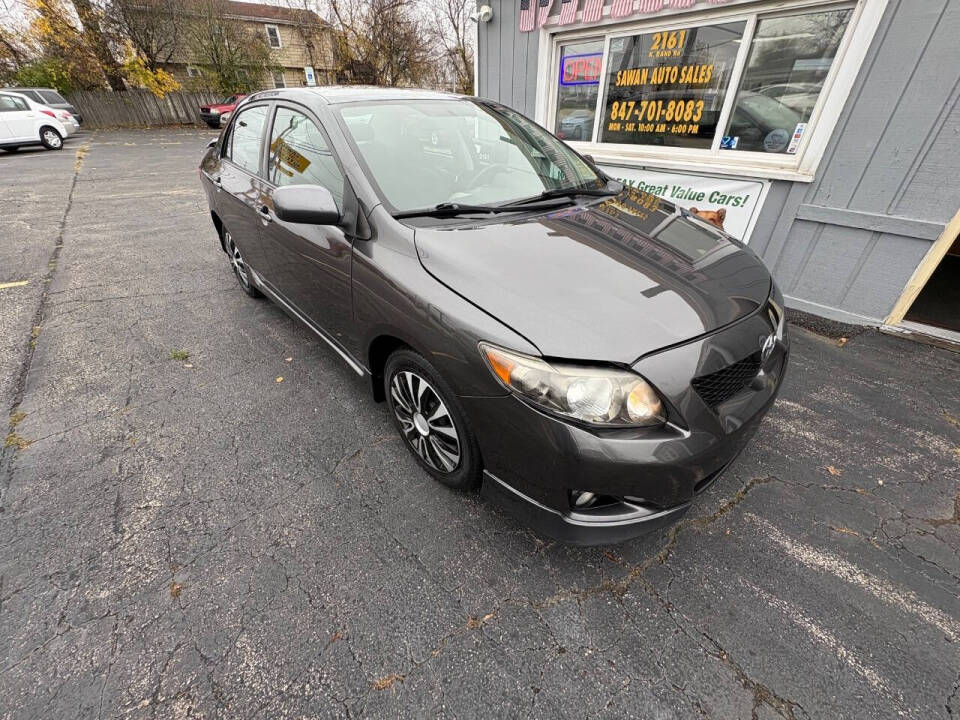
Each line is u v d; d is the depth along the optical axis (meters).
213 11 21.88
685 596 1.59
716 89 3.74
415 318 1.62
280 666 1.39
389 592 1.60
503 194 2.17
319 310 2.37
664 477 1.36
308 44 26.72
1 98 12.59
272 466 2.13
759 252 3.69
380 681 1.36
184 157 12.16
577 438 1.31
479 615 1.53
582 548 1.76
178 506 1.92
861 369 2.87
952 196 2.75
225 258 4.75
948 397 2.61
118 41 20.09
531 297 1.46
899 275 3.09
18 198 7.37
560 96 4.85
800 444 2.27
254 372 2.83
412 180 2.03
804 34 3.18
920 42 2.62
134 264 4.57
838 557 1.72
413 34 24.69
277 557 1.72
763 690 1.34
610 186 2.52
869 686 1.35
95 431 2.33
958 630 1.49
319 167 2.19
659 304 1.48
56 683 1.34
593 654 1.43
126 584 1.62
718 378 1.45
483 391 1.44
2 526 1.82
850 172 3.08
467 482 1.81
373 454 2.20
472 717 1.28
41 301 3.74
